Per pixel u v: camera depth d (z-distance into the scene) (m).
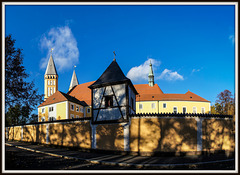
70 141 21.52
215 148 18.12
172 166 13.09
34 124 26.08
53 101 52.09
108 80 20.44
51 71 98.50
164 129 17.62
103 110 19.86
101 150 19.11
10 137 30.73
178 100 55.38
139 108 56.50
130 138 18.06
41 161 14.55
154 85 66.94
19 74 16.20
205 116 18.30
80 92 70.00
